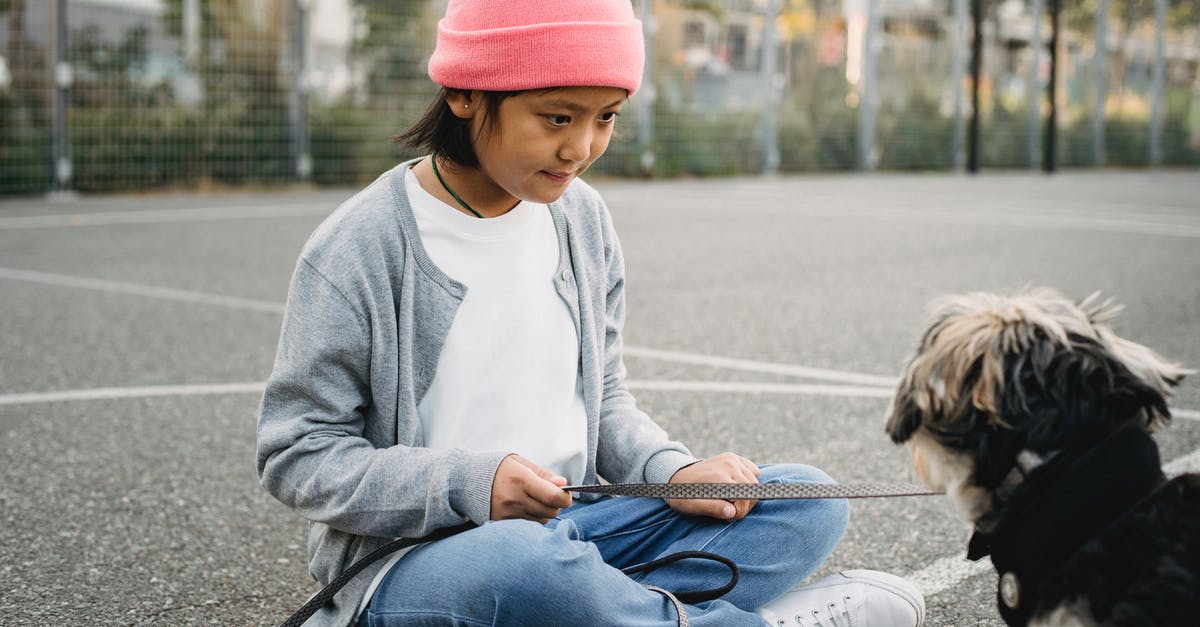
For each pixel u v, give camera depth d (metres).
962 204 14.00
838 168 19.73
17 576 3.37
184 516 3.82
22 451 4.39
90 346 5.97
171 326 6.43
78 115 12.56
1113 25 24.83
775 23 18.27
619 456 2.68
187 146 13.23
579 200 2.68
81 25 12.50
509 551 2.18
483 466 2.24
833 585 2.61
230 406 4.99
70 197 12.39
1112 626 2.02
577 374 2.59
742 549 2.50
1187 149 25.77
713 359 5.86
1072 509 2.04
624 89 2.30
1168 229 11.54
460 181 2.43
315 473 2.33
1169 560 1.97
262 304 7.03
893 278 8.29
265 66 13.59
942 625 3.09
